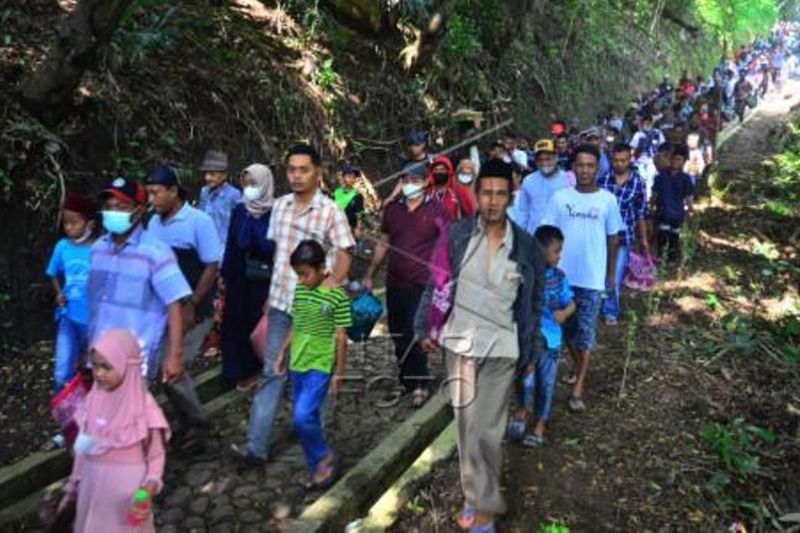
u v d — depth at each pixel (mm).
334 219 4383
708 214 11828
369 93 10227
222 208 5785
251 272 5172
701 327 7188
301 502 4195
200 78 7645
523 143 10672
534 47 17188
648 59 23531
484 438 3688
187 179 6938
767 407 5754
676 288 8219
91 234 4438
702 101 17016
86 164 6211
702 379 6062
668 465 4785
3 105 5762
